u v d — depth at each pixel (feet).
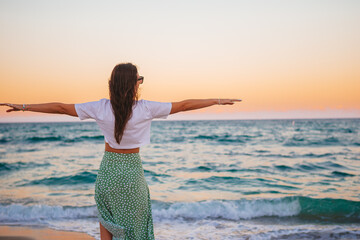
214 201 21.20
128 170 7.29
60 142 77.46
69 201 22.66
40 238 15.31
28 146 68.80
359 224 17.66
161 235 15.76
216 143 76.18
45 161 45.19
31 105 6.62
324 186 27.66
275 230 16.40
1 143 75.72
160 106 7.13
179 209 20.04
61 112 6.91
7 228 16.84
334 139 84.17
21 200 23.04
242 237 15.34
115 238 7.39
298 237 15.30
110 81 7.07
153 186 28.04
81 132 125.80
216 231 16.37
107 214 7.39
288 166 39.73
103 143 75.00
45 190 26.73
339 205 20.48
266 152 57.00
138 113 7.03
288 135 103.24
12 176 33.53
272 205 20.52
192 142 79.25
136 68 7.18
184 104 7.23
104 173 7.32
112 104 6.95
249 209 20.10
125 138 7.13
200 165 41.39
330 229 16.55
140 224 7.55
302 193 24.94
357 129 137.59
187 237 15.43
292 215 19.38
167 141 82.48
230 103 7.24
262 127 171.12
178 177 32.42
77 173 34.37
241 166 40.27
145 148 64.75
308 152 56.39
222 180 30.76
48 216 18.98
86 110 6.95
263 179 31.27
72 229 16.74
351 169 37.22
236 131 131.85
